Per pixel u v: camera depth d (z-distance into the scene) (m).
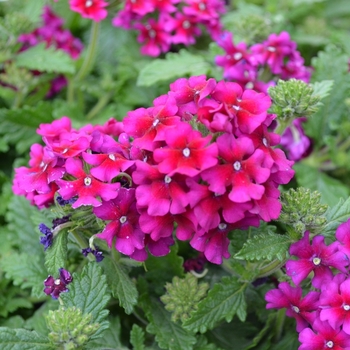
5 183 0.37
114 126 0.29
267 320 0.29
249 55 0.34
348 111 0.37
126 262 0.28
